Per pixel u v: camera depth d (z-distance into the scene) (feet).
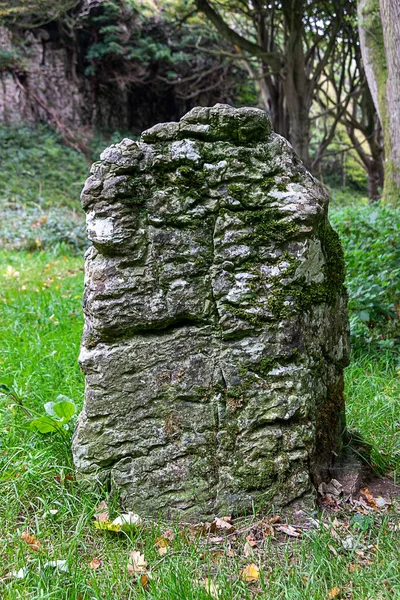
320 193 8.98
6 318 19.34
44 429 9.87
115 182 8.45
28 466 9.52
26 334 17.34
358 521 8.21
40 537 8.07
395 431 11.95
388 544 7.69
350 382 14.05
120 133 66.08
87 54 62.69
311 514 8.41
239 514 8.52
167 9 59.21
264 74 46.83
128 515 8.39
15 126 57.36
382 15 27.27
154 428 8.66
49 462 9.59
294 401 8.54
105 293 8.54
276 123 51.96
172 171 8.67
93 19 59.57
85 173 57.67
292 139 48.34
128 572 7.34
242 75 66.28
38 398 12.55
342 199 70.28
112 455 8.71
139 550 7.84
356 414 12.48
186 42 63.26
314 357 8.89
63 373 14.24
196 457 8.62
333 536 7.85
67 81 61.87
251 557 7.61
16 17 47.70
